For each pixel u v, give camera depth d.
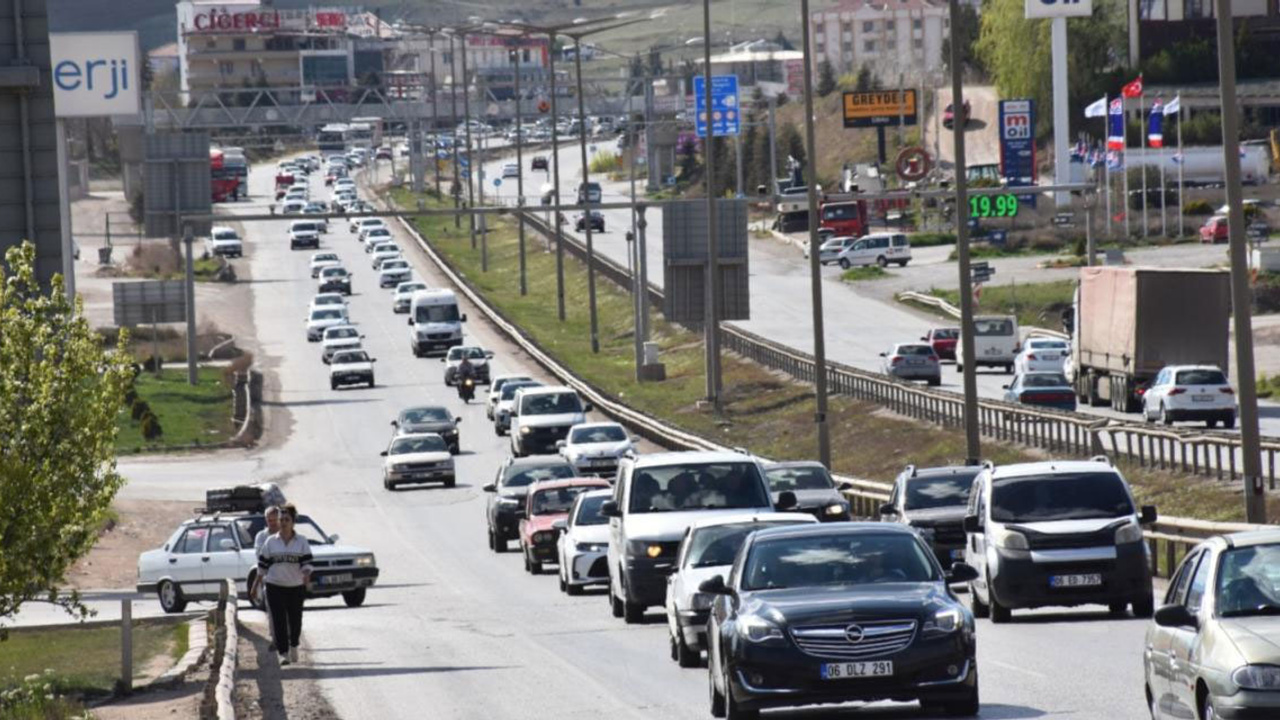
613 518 92.25
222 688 61.44
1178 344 194.12
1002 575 78.19
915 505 100.56
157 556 116.06
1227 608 41.66
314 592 109.62
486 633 89.00
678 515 88.81
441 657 79.00
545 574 125.62
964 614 51.19
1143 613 79.31
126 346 72.19
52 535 69.88
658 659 73.38
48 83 95.88
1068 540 78.12
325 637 91.94
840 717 53.69
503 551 144.75
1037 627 77.00
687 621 68.62
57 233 95.88
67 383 70.19
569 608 100.50
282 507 77.44
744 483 90.44
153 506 186.25
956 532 97.75
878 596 51.47
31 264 72.38
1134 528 78.81
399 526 169.25
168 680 72.31
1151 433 136.62
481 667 74.12
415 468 197.50
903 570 54.12
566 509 126.56
